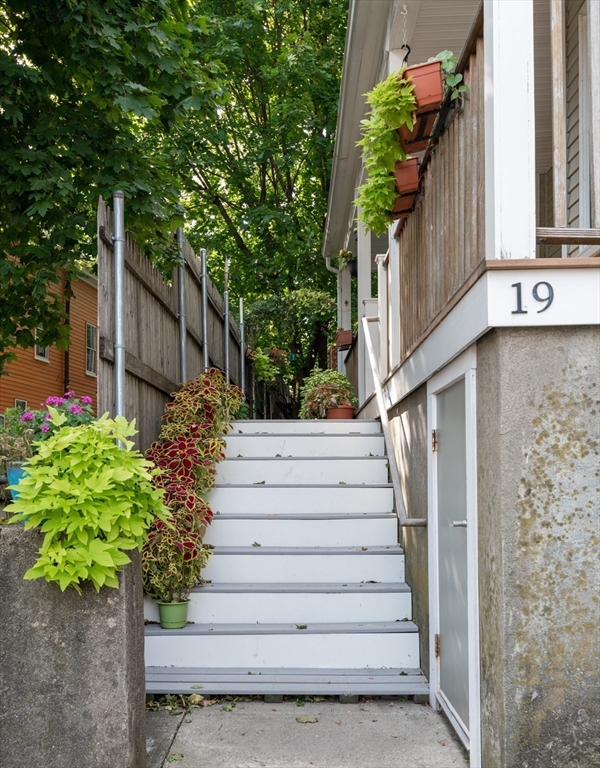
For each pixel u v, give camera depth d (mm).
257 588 4602
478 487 3010
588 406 2684
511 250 2729
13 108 5859
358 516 5223
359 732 3549
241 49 15500
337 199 10477
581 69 4793
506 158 2752
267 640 4316
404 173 4094
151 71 6449
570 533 2660
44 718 2791
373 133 3814
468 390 3105
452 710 3516
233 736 3496
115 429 2996
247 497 5531
